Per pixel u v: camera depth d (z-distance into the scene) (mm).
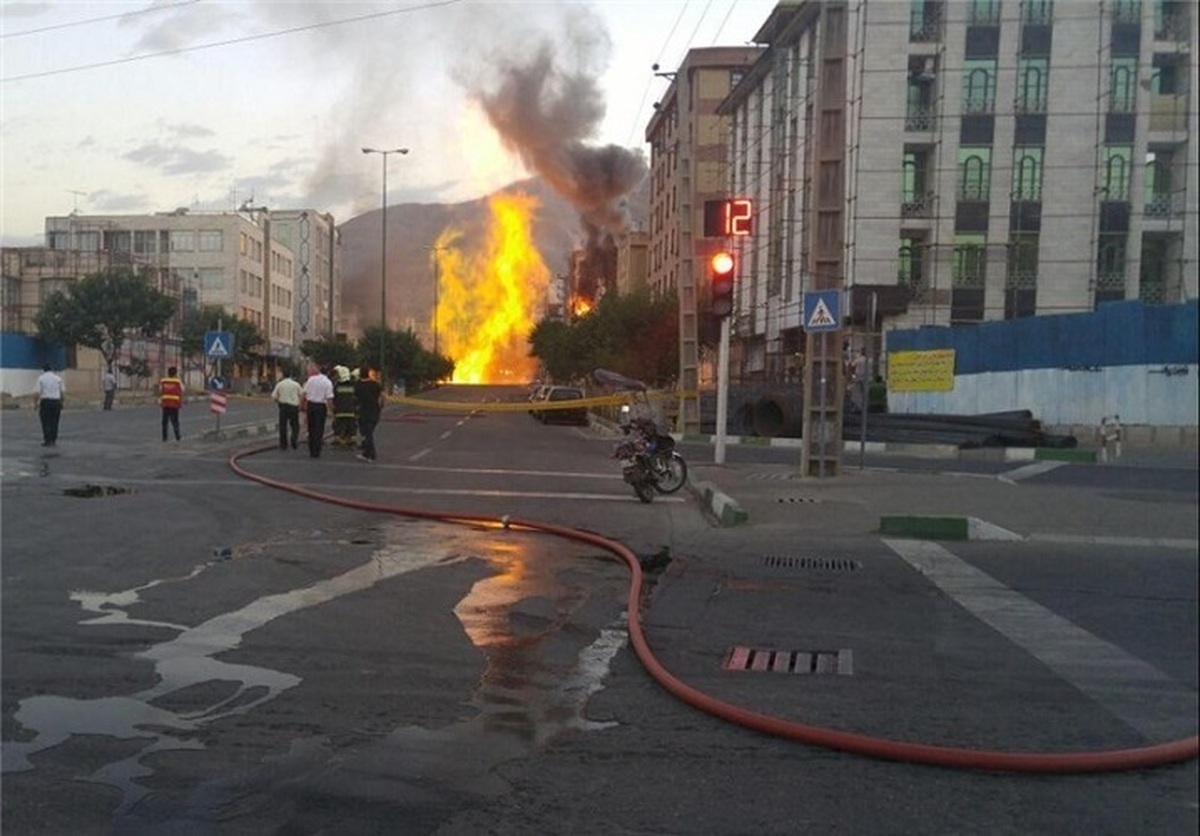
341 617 7172
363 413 19500
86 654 6180
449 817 3990
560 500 14031
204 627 6840
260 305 93250
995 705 5426
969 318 31828
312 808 4059
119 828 3865
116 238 85500
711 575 8969
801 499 13484
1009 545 10406
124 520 11312
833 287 16078
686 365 26562
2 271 66125
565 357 58312
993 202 31484
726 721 5109
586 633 6926
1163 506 10469
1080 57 20375
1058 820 3977
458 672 5941
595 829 3895
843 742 4727
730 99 55625
